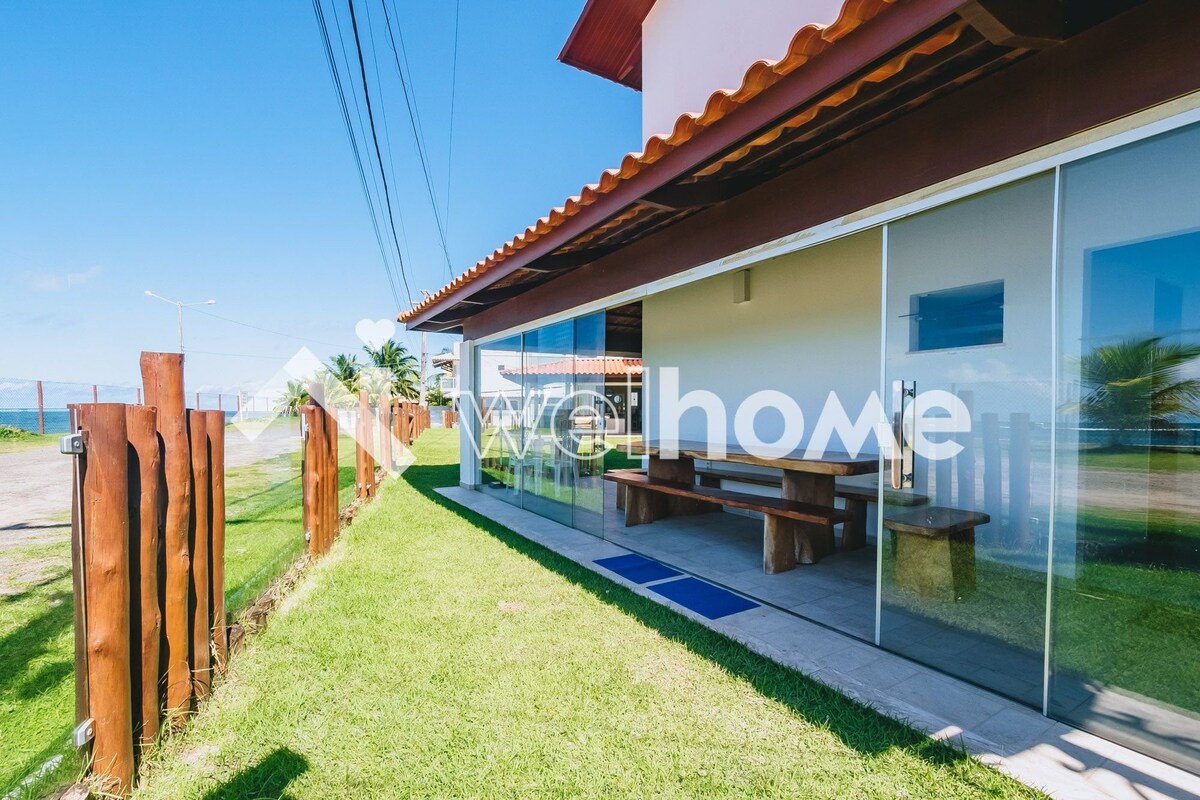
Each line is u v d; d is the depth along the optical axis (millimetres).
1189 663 2285
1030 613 2520
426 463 12992
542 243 4359
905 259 2762
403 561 4645
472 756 2102
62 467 10117
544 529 5859
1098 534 2406
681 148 2914
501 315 7512
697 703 2443
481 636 3127
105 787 1821
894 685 2580
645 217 3883
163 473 2227
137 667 2033
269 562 4191
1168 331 2252
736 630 3184
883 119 2752
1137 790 1887
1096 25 2057
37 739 2225
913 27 1901
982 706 2412
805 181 3164
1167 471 2371
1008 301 2572
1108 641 2363
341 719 2338
